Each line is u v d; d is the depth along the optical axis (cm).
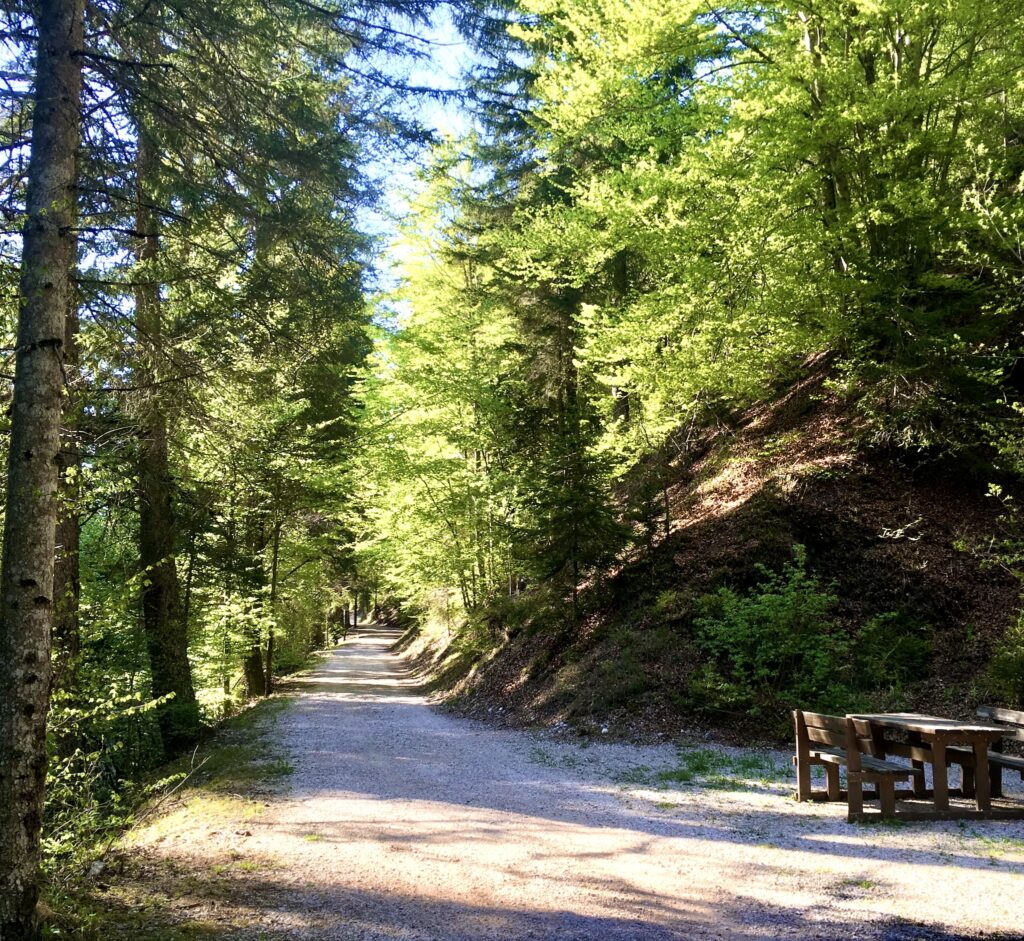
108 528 1109
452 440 2089
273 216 745
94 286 737
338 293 849
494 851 595
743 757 930
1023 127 1428
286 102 719
